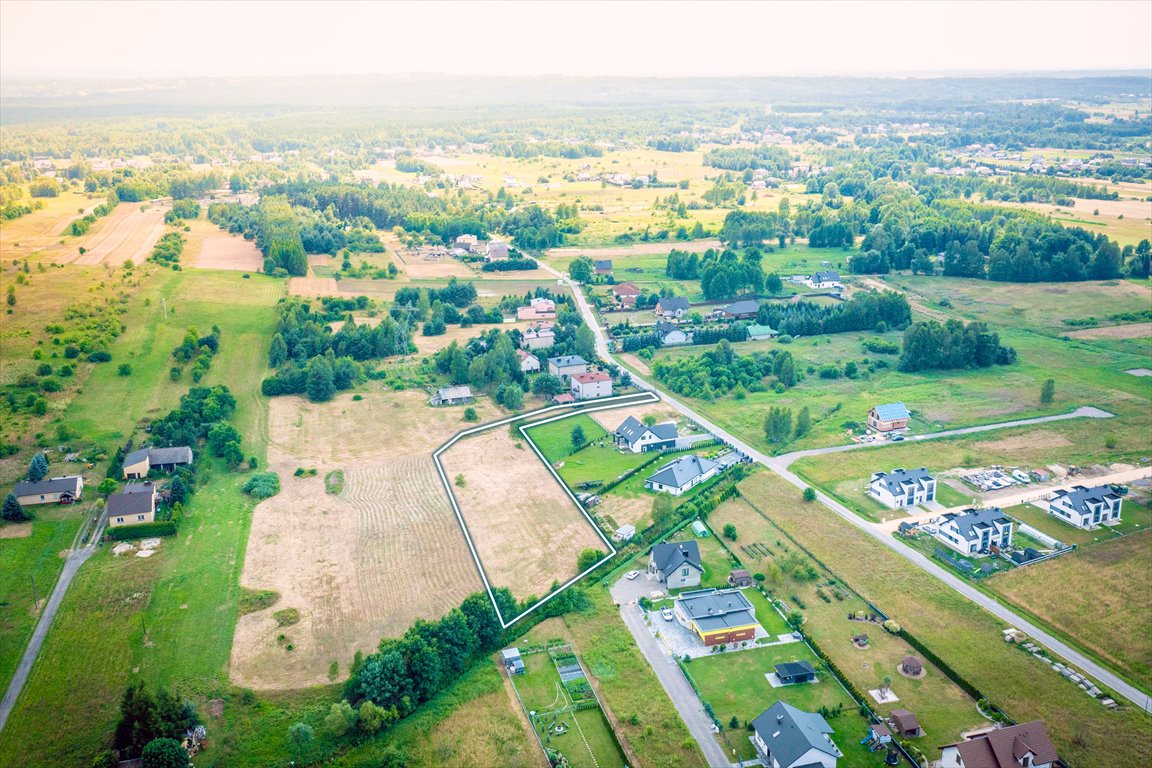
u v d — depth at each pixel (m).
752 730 112.94
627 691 120.25
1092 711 114.69
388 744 110.25
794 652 128.38
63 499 169.38
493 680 122.31
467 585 144.38
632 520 166.62
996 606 137.50
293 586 144.38
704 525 164.00
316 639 130.38
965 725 112.75
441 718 115.25
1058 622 133.38
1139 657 125.25
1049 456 193.00
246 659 125.94
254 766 107.25
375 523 165.88
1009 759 101.88
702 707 117.12
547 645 129.88
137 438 197.75
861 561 150.88
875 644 129.25
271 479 181.50
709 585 145.00
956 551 153.88
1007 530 155.00
